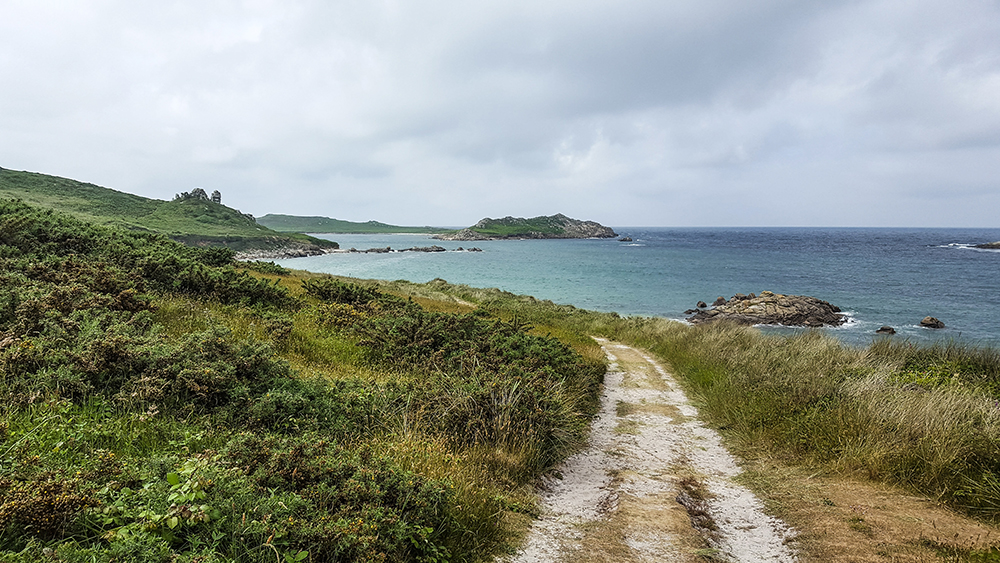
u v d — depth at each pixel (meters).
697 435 8.29
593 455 7.09
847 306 39.19
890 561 3.77
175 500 2.93
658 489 5.66
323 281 20.36
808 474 6.12
